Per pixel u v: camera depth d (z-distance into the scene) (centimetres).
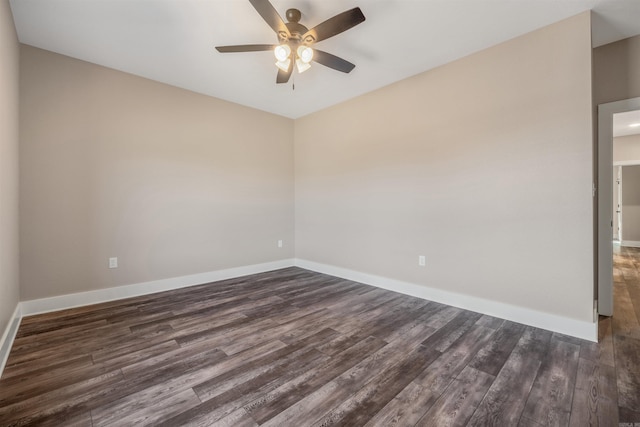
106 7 214
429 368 183
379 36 251
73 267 290
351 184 399
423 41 259
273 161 461
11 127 223
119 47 270
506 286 262
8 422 136
